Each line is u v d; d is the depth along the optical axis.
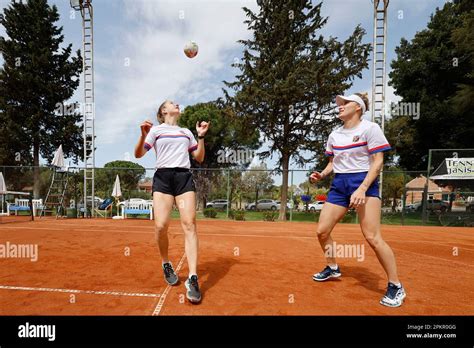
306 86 16.77
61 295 2.60
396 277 2.50
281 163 20.00
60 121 21.62
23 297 2.55
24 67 20.75
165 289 2.77
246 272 3.44
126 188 15.25
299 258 4.30
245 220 14.46
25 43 21.30
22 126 20.88
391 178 15.30
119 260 3.95
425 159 24.77
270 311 2.31
